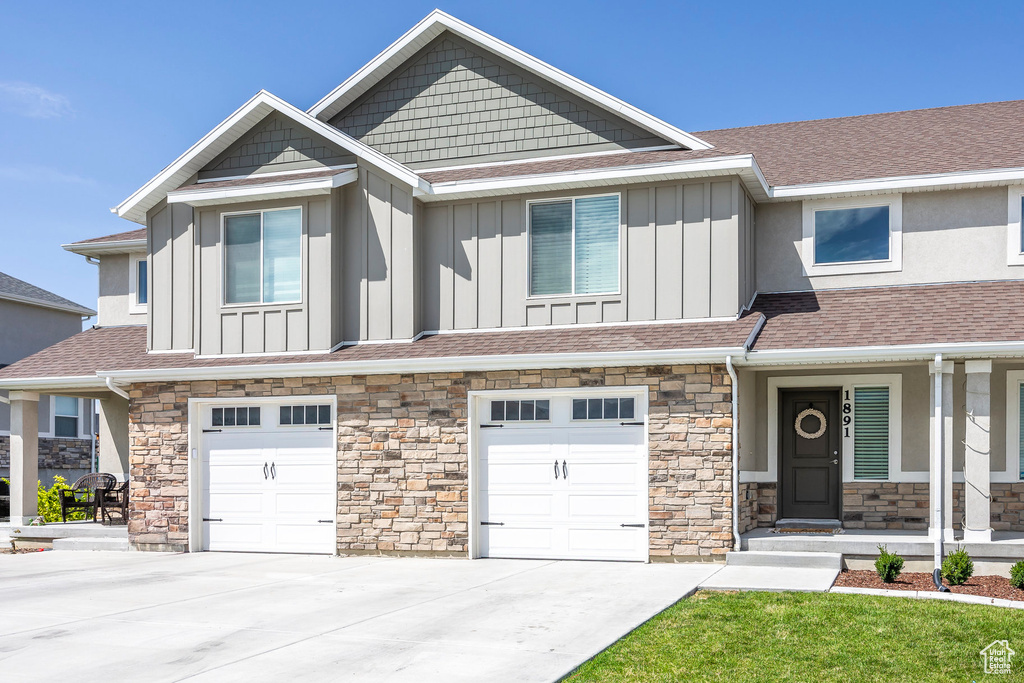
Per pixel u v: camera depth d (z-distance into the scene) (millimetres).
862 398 15062
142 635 9195
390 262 15477
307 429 15461
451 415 14570
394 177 15477
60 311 28250
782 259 15906
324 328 15414
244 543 15672
